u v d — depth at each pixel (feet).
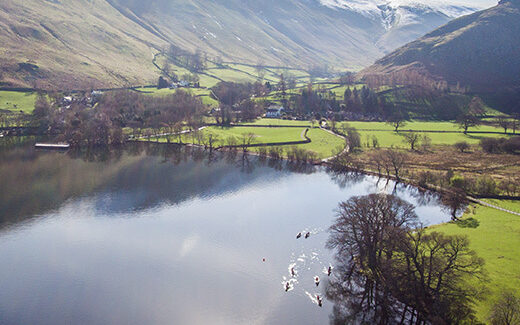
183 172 560.61
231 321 239.71
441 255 252.83
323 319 239.91
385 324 231.30
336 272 289.74
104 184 497.05
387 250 263.90
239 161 631.15
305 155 626.23
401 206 303.89
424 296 231.91
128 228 369.91
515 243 299.79
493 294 226.99
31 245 334.44
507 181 485.56
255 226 374.02
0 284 276.62
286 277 284.82
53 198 444.14
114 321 240.12
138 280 282.15
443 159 625.00
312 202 444.96
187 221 386.52
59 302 257.34
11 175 522.47
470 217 371.35
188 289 271.69
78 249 328.08
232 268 297.33
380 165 583.99
